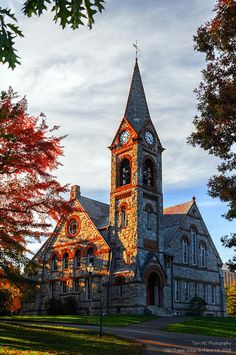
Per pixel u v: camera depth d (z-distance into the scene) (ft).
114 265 166.50
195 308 178.19
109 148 181.78
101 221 185.88
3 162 54.03
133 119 179.01
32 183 58.39
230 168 64.13
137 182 168.04
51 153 57.57
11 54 21.93
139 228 163.73
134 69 192.34
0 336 69.87
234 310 266.16
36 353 54.13
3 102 50.19
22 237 58.13
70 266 181.68
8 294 64.39
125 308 156.46
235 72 61.77
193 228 198.18
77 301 173.88
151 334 96.07
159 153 182.29
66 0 21.30
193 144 65.51
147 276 160.15
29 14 21.76
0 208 57.57
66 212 61.16
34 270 60.75
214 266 204.23
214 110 61.72
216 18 59.57
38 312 183.93
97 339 78.54
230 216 63.77
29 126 54.75
